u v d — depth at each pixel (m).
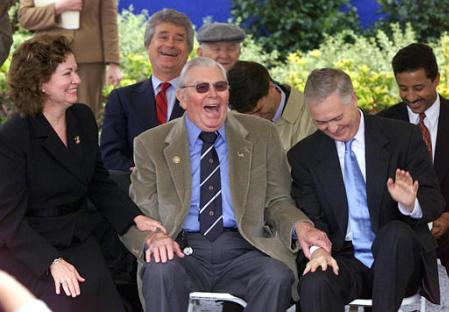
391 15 16.17
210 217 6.52
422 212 6.25
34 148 6.23
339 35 15.16
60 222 6.32
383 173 6.36
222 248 6.43
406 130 6.50
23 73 6.23
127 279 6.82
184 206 6.46
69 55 6.32
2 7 8.18
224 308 6.85
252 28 16.17
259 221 6.51
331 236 6.46
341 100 6.23
